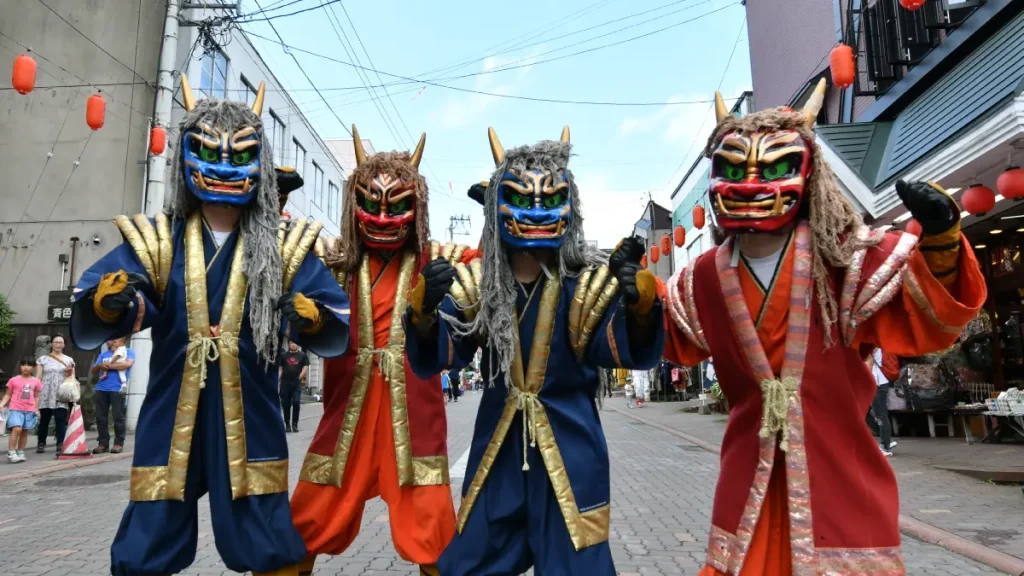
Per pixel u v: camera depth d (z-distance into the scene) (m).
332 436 3.42
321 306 3.00
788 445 2.22
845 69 7.12
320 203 23.75
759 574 2.22
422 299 2.66
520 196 2.80
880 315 2.29
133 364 10.59
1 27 15.15
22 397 8.89
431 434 3.41
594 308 2.80
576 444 2.80
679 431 13.03
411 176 3.49
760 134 2.36
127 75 14.93
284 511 2.97
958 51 8.88
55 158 14.85
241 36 17.38
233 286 2.93
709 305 2.50
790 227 2.39
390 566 4.27
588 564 2.65
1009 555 4.19
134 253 2.92
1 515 5.77
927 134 8.52
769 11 16.50
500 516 2.75
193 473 2.83
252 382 2.93
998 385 10.34
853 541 2.14
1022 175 6.88
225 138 2.92
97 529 5.21
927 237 2.12
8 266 14.61
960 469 7.10
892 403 10.48
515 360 2.84
